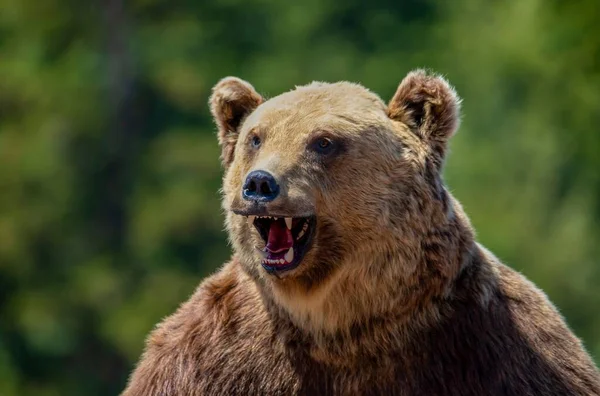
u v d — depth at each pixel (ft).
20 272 100.78
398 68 107.55
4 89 106.52
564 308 82.99
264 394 25.75
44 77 107.24
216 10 114.01
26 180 103.86
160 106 110.32
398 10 114.62
